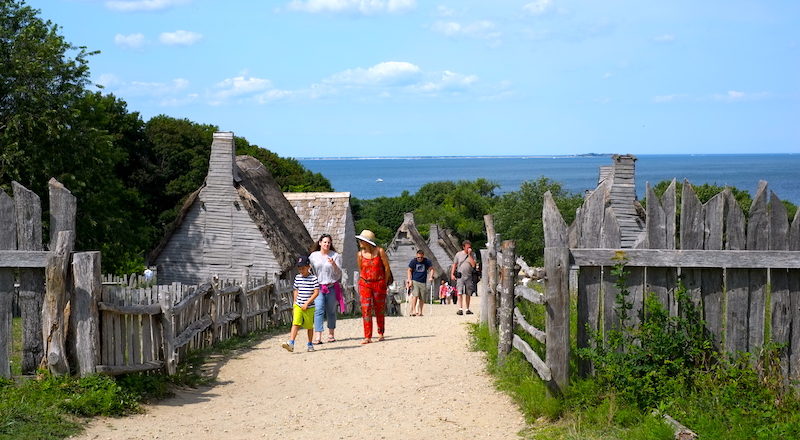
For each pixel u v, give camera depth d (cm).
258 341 1488
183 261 2878
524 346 904
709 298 790
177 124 5744
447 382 1002
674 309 793
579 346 800
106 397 829
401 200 9950
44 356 859
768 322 805
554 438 710
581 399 767
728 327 786
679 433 654
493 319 1223
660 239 791
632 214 2644
